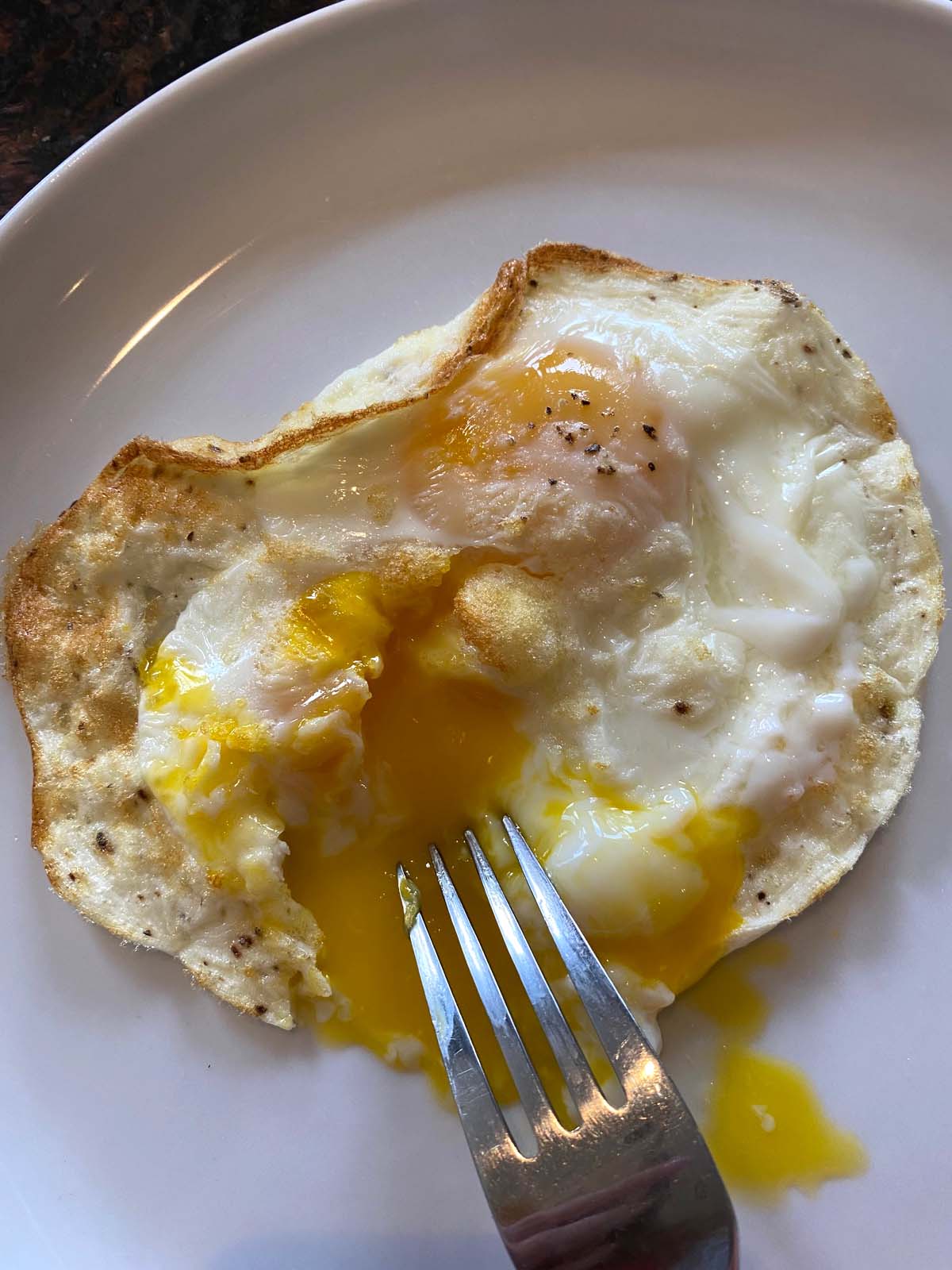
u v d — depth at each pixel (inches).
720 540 5.8
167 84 7.8
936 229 6.8
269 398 6.9
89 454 6.8
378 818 5.8
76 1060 5.8
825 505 6.0
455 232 7.1
